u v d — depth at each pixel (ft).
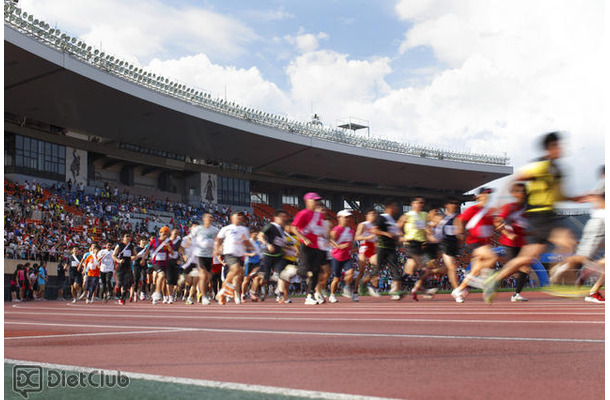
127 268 48.85
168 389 7.82
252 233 47.42
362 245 41.78
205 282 41.55
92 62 116.67
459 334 14.94
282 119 161.89
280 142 155.22
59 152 134.41
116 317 26.86
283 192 195.31
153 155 154.81
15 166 123.95
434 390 7.74
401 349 11.98
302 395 7.38
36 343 14.17
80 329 18.79
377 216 40.24
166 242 47.32
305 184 188.55
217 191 168.25
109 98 119.96
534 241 21.34
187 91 139.54
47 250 89.92
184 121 135.13
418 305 34.14
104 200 132.36
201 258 41.45
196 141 148.56
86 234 106.83
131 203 138.21
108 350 12.54
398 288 38.24
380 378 8.69
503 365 9.72
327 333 15.84
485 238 31.30
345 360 10.59
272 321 21.63
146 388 7.91
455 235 37.09
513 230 29.09
